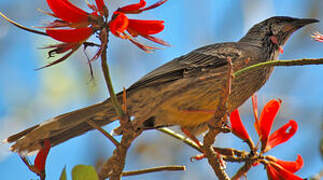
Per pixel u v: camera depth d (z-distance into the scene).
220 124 6.34
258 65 5.98
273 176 6.75
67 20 5.49
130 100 8.92
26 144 6.91
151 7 5.71
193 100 8.83
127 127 5.70
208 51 9.36
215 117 6.29
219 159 6.95
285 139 7.09
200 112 8.78
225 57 9.27
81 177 5.07
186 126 9.06
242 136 6.98
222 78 8.95
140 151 14.27
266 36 10.30
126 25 5.35
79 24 5.50
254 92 9.67
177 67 9.06
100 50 5.42
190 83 8.82
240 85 9.20
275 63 5.93
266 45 10.20
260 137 7.00
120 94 8.72
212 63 9.22
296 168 6.78
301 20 10.58
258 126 7.10
